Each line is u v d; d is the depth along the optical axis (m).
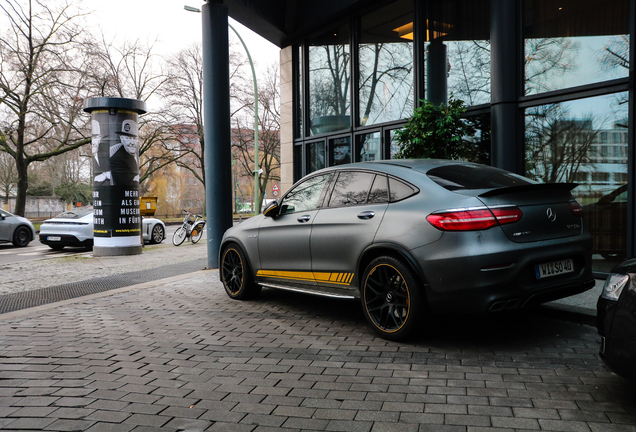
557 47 6.80
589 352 3.68
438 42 8.59
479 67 7.96
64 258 11.72
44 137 29.75
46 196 55.31
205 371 3.42
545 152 6.97
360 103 10.23
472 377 3.21
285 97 12.17
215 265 8.90
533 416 2.59
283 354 3.79
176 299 6.10
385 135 9.58
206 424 2.58
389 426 2.52
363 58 10.09
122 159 12.10
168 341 4.21
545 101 6.86
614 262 6.32
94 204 12.16
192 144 37.78
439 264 3.61
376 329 4.15
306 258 4.87
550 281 3.71
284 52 12.13
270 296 6.23
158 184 56.75
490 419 2.57
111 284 7.57
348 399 2.88
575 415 2.59
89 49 25.22
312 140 11.38
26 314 5.34
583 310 4.61
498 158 7.22
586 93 6.42
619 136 6.20
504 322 4.63
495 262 3.45
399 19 9.27
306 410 2.74
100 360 3.70
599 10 6.36
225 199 8.80
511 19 7.08
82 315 5.27
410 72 9.09
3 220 14.84
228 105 8.75
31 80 24.52
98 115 12.00
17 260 11.62
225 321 4.90
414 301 3.80
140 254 12.50
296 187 5.35
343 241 4.42
